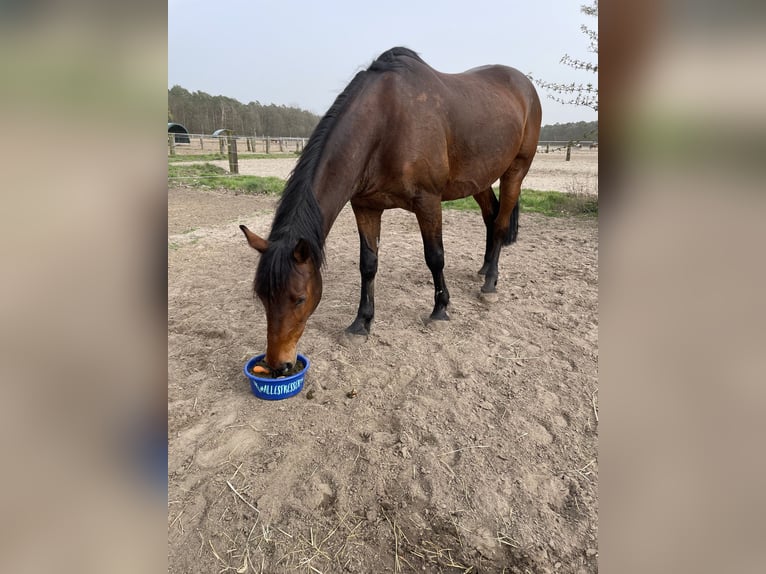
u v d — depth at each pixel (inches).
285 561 63.1
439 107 113.4
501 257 199.5
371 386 102.4
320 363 112.0
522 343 121.4
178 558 63.4
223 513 70.2
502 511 69.6
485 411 92.9
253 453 82.5
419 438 85.3
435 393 98.9
